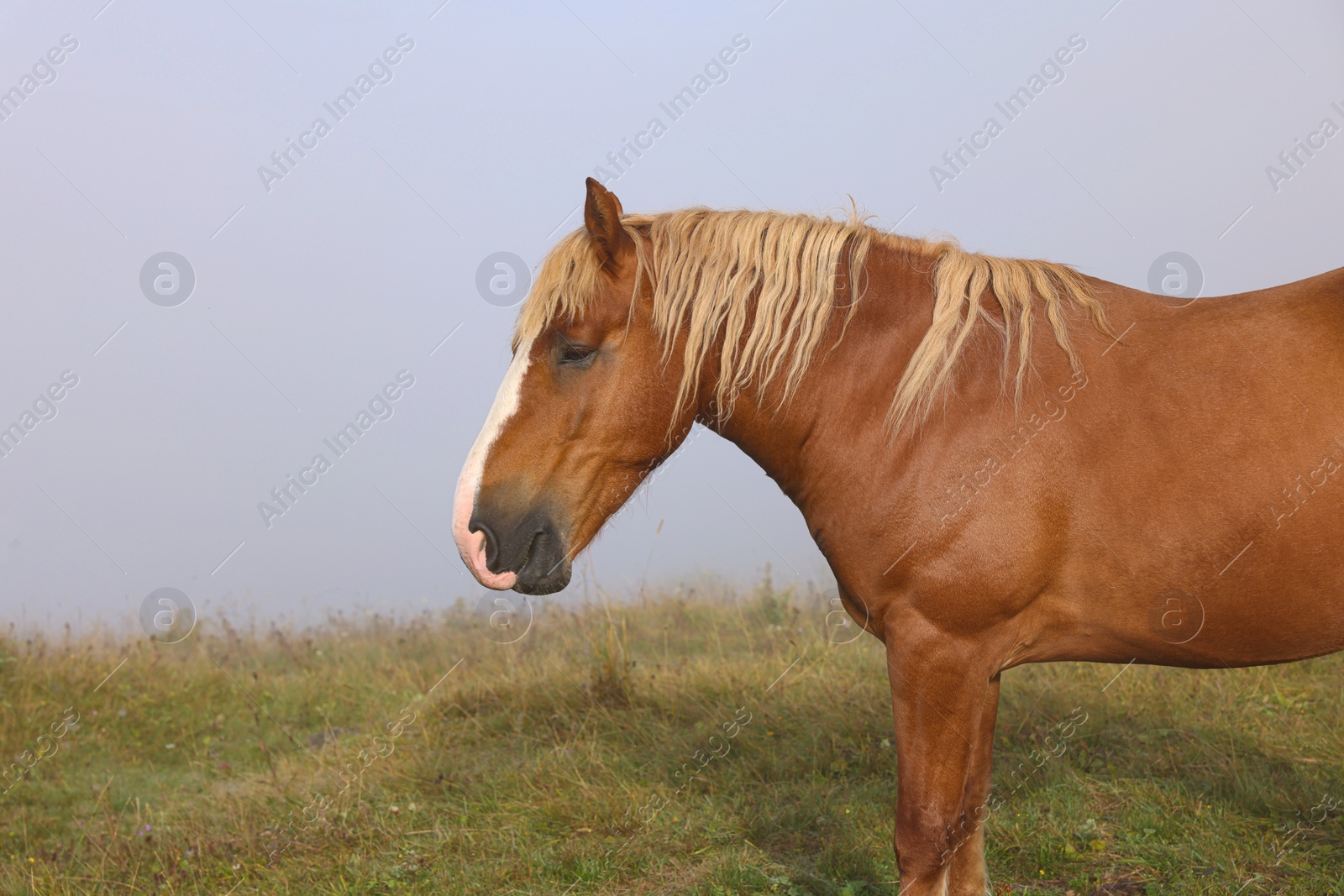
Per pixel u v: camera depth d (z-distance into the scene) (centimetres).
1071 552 204
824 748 386
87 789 438
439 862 313
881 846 302
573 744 405
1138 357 205
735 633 630
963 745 210
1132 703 396
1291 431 189
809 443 228
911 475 212
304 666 634
